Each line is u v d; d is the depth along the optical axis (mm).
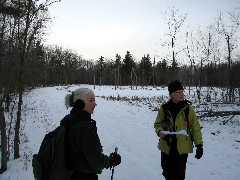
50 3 9203
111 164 3371
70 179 3002
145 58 101875
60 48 107625
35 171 2959
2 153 8070
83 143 2930
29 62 10617
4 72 9555
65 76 105250
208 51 32719
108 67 114688
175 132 4504
